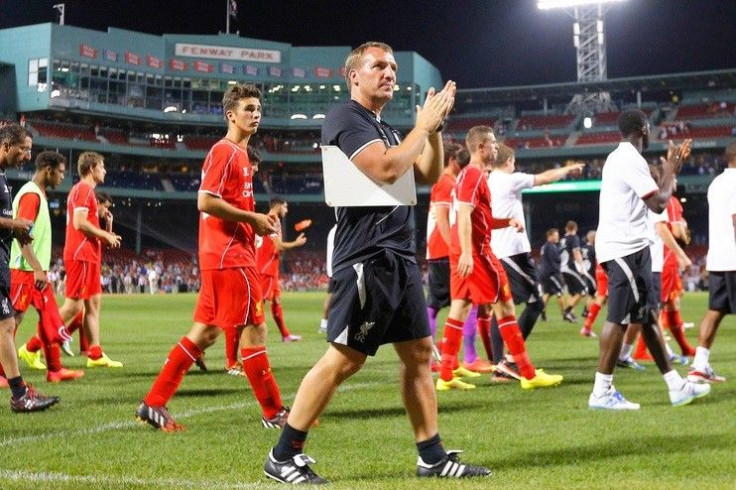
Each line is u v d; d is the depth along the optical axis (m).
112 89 53.75
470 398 5.74
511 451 3.83
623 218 5.22
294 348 10.43
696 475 3.30
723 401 5.48
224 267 4.57
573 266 15.73
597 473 3.34
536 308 7.30
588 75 57.28
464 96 60.81
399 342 3.36
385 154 3.09
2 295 5.08
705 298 29.47
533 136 57.66
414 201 3.20
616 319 5.16
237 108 4.75
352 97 3.42
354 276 3.21
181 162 57.78
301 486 3.14
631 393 5.95
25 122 51.47
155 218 58.47
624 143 5.38
